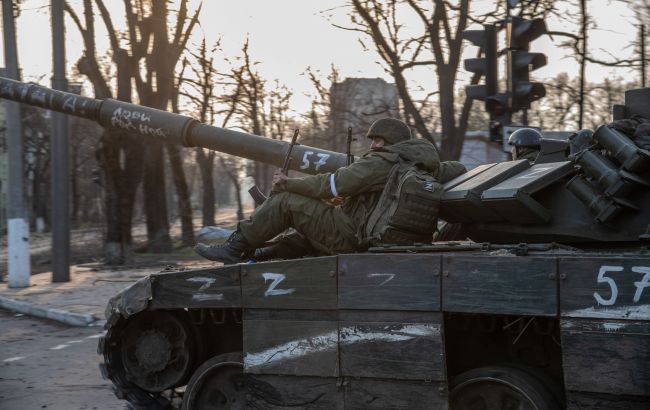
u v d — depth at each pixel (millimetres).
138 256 22906
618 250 5258
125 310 6094
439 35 16828
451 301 4852
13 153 15930
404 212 5434
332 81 28609
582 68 18000
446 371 4941
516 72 10414
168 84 22906
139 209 58688
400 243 5527
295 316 5426
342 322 5234
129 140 20969
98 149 21016
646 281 4305
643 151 4770
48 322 12461
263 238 5984
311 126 32781
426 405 5035
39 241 37750
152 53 22703
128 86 22328
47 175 48438
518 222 5516
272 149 7273
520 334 4898
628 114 5637
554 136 18500
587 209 5297
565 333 4512
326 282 5270
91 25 22391
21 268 15789
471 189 5438
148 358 6305
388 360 5090
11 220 15781
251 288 5559
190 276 5809
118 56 22203
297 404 5461
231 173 46312
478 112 34250
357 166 5676
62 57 15984
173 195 61188
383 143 6020
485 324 5176
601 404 4445
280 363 5473
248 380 5637
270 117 32375
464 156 30047
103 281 16656
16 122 15938
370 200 5766
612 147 4977
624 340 4363
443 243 5602
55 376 8594
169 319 6238
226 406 5984
